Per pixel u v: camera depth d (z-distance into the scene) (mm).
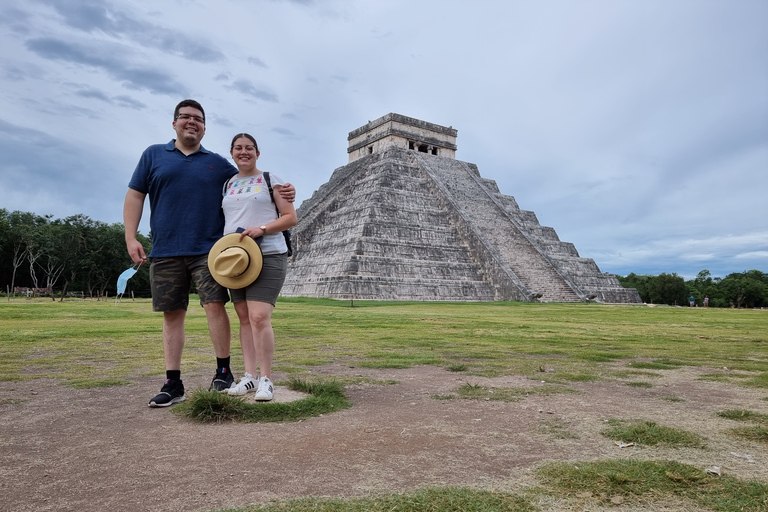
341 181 56812
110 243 63375
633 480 3465
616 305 40594
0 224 59531
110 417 5109
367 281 41062
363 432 4609
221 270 5785
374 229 44656
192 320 18875
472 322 19469
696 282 101312
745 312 35219
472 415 5242
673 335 15336
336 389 6102
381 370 8023
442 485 3412
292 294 46625
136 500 3158
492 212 55031
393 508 3031
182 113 6230
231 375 6535
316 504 3076
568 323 20188
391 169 54094
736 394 6383
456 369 8039
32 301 39344
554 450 4141
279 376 7383
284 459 3900
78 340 12008
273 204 6348
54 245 58781
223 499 3170
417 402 5809
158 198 6180
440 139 63250
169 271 5992
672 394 6367
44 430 4641
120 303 34875
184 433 4574
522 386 6773
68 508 3041
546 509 3068
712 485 3408
